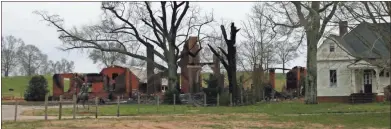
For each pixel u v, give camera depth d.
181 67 56.34
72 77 55.44
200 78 56.72
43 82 58.19
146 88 60.75
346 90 48.41
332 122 25.36
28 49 114.56
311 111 33.44
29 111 34.09
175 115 29.50
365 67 46.62
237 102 43.50
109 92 54.34
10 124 21.28
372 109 34.91
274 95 53.44
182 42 55.81
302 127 22.77
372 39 34.06
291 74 63.81
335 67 48.88
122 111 34.25
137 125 21.62
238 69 69.00
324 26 27.19
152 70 57.22
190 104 44.72
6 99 55.03
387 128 22.83
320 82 49.34
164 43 55.22
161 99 48.88
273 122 24.92
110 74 55.50
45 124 21.36
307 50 41.84
